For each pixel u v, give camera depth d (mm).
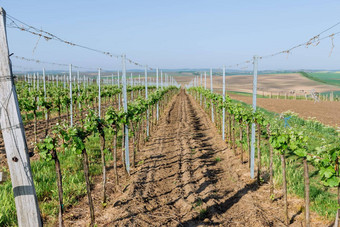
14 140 4527
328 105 40094
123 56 10461
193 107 36219
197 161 12328
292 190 8922
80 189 9039
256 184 9781
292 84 96000
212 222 7340
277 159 11875
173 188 9586
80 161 11539
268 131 8984
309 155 6164
